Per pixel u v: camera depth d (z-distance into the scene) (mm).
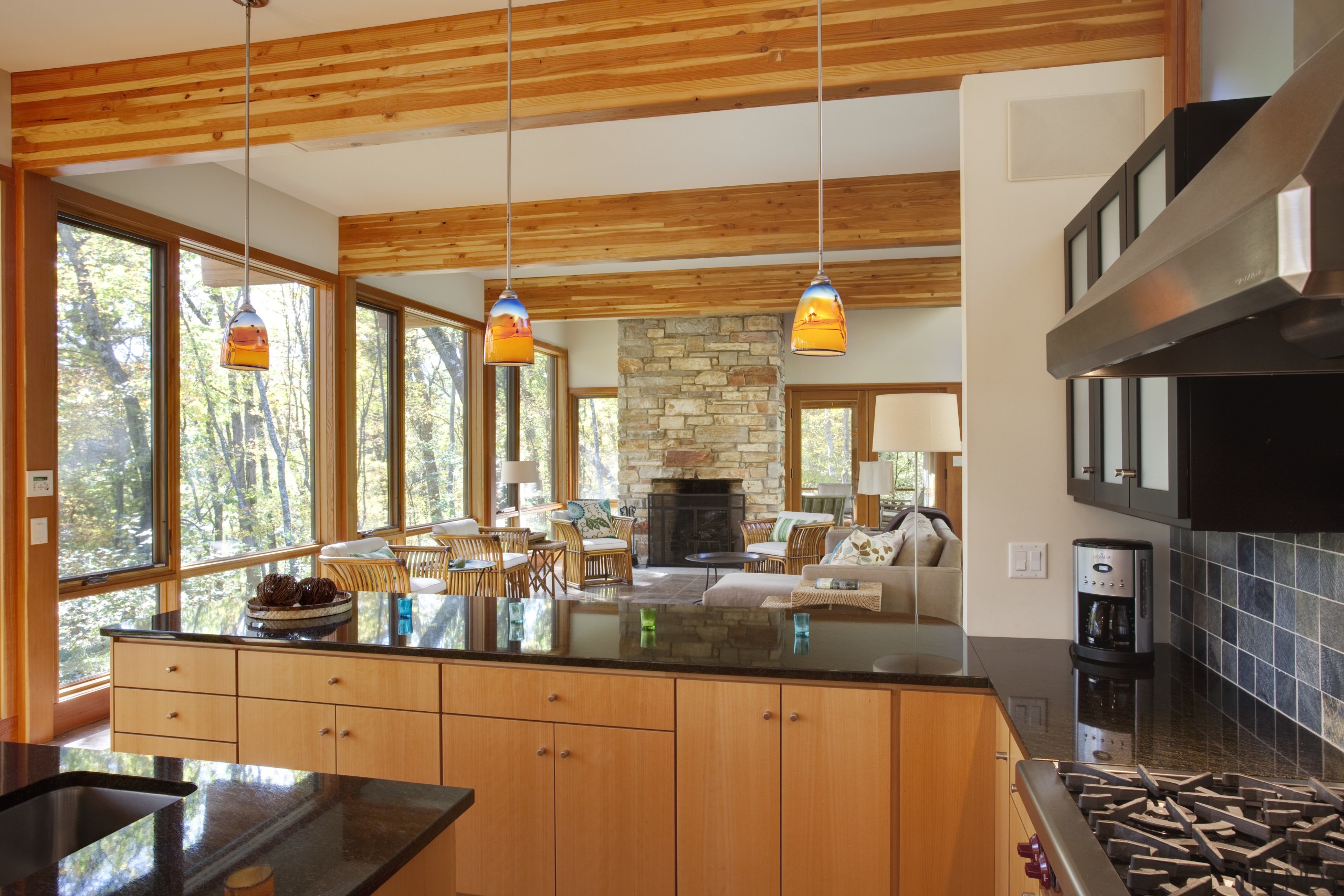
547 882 2385
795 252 5473
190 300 4969
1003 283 2703
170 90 3492
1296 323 1420
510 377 9414
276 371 5719
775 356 9352
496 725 2428
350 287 6219
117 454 4426
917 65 2762
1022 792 1515
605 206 5660
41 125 3680
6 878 1459
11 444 3814
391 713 2516
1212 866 1167
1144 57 2637
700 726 2273
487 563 6281
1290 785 1450
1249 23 2092
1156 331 1214
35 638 3867
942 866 2160
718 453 9422
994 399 2701
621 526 8852
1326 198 842
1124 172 2135
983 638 2666
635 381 9602
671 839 2293
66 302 4160
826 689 2203
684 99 2938
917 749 2172
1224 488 1749
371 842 1262
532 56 3074
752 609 3080
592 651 2424
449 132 3264
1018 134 2695
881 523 9992
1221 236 1008
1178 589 2529
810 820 2211
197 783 1499
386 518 6938
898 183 5234
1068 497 2658
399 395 7074
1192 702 2002
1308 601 1798
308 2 3070
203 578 5012
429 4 3086
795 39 2859
